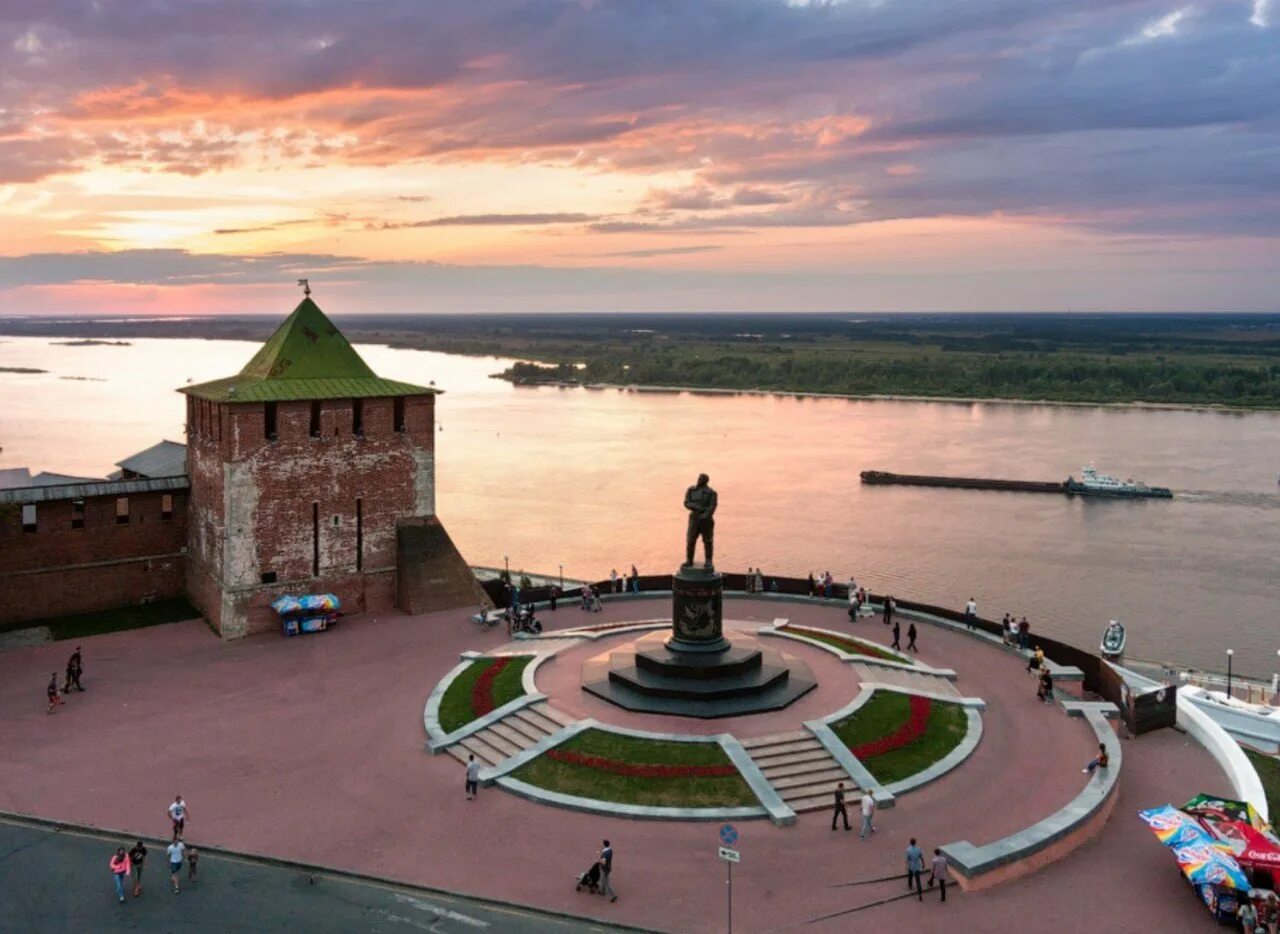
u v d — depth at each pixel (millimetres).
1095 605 98125
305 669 58094
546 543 119250
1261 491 153250
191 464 69750
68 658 59625
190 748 47500
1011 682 57531
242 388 64750
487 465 171750
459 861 37750
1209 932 34188
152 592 70188
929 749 46625
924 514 137000
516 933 33438
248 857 37906
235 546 63031
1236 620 94062
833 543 121000
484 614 66500
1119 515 137250
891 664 56906
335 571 67562
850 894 35938
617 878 36656
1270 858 35469
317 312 70000
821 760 44875
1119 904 35844
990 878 36750
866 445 197750
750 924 34062
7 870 36812
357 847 38656
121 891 34656
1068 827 39188
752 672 51781
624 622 67250
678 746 44969
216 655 60469
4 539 64312
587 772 43500
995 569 110250
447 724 49656
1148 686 60750
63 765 45531
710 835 39688
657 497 145250
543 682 53312
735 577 76750
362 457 67938
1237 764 45719
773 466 173250
